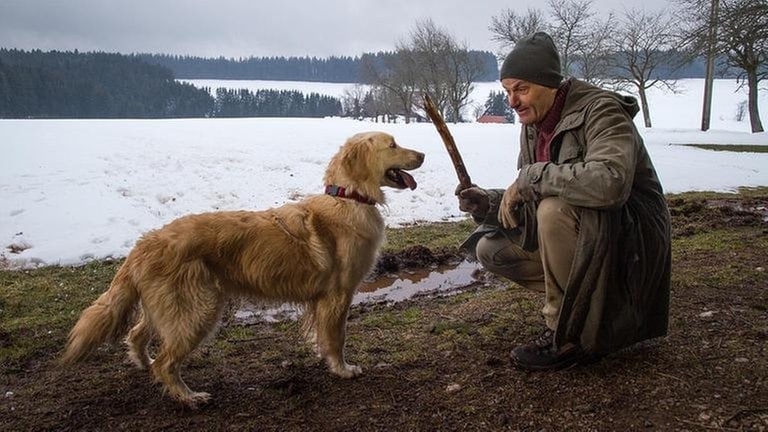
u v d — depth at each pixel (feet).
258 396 11.53
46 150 41.01
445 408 10.73
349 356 13.42
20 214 25.41
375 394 11.47
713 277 17.81
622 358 12.17
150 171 36.47
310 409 10.95
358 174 12.66
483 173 44.27
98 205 27.50
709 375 11.21
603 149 10.20
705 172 47.73
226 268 11.53
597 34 155.74
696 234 25.67
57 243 22.47
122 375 12.55
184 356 11.16
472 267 22.02
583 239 10.48
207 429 10.32
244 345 14.26
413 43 194.90
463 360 12.82
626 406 10.34
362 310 17.02
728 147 77.82
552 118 11.53
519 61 11.30
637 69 151.33
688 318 14.28
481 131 90.63
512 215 11.68
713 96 300.81
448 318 15.76
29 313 16.24
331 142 56.65
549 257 11.30
